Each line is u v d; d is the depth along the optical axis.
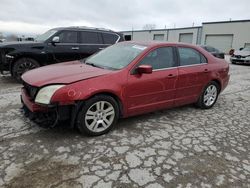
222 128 4.28
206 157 3.24
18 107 4.78
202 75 4.91
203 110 5.23
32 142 3.36
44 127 3.45
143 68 3.75
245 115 5.06
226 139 3.83
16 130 3.71
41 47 7.23
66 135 3.61
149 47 4.19
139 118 4.52
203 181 2.72
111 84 3.59
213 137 3.88
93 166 2.87
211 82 5.22
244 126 4.43
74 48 7.75
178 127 4.20
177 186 2.61
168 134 3.88
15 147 3.21
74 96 3.27
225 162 3.14
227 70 5.57
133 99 3.90
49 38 7.45
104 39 8.36
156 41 4.62
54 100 3.20
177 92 4.54
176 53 4.53
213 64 5.20
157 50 4.26
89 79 3.44
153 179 2.70
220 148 3.52
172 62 4.44
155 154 3.23
